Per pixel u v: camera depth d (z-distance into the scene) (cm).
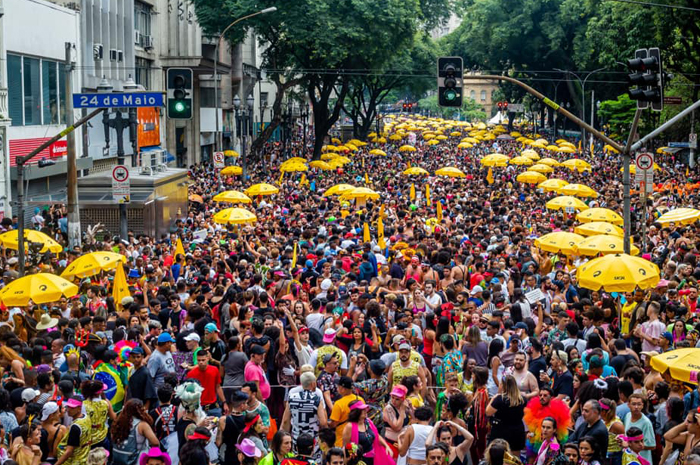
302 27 7700
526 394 1553
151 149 6838
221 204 5156
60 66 4997
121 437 1410
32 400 1458
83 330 1828
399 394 1437
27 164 4416
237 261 2833
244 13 7588
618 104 9331
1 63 4084
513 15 11369
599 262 2161
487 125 18075
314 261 2842
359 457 1296
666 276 2581
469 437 1370
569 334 1888
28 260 2689
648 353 1680
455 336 1909
